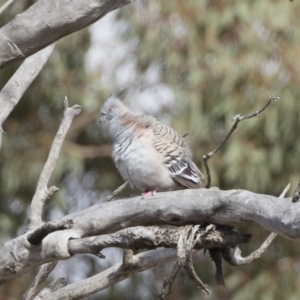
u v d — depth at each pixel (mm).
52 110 16719
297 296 14828
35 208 7742
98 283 7660
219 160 14672
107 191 17094
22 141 16438
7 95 8422
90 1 7078
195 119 14688
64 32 7242
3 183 16391
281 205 5699
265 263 15258
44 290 7801
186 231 6273
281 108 14352
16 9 15398
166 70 15516
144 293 16844
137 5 15195
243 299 14750
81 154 16250
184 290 16266
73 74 16156
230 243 6219
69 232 6707
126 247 6434
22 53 7293
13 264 6988
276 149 14492
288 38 14547
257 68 14414
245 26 14531
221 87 14547
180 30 14812
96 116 16328
